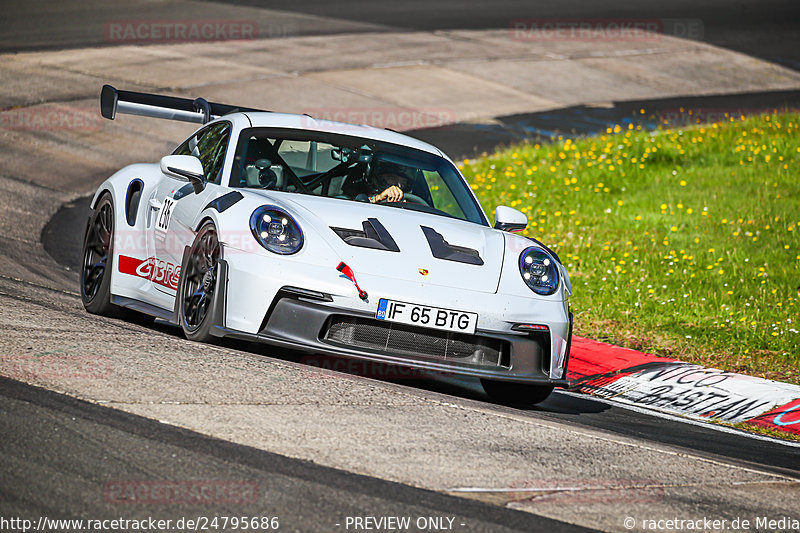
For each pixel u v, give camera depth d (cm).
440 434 1527
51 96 6091
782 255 3731
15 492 1095
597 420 2005
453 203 2294
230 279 1855
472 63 8206
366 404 1634
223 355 1825
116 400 1452
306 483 1213
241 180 2128
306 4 10506
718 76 8588
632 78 8275
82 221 3884
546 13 10869
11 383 1476
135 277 2281
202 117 2648
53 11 9062
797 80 8650
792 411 2267
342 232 1934
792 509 1395
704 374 2514
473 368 1875
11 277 2708
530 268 2039
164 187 2297
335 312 1812
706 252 3784
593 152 5519
